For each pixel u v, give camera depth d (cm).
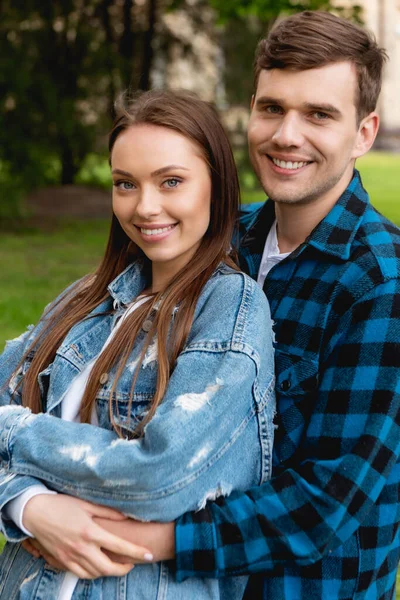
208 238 177
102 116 1266
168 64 1422
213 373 156
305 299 176
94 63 1236
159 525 154
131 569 158
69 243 1010
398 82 2492
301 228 189
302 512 154
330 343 169
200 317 167
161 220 169
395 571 186
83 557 152
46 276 794
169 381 159
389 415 159
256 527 154
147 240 171
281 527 154
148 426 151
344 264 174
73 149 1266
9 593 164
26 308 644
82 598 157
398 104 2511
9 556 171
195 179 169
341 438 161
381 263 169
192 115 170
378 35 2466
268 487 157
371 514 171
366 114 184
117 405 166
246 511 154
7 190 1127
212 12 1353
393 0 2452
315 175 180
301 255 180
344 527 156
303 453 168
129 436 163
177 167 166
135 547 152
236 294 166
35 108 1162
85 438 155
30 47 1197
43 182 1214
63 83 1236
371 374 161
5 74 1122
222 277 171
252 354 158
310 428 166
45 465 157
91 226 1169
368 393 161
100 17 1315
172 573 158
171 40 1391
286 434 171
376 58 180
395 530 176
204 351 159
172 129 167
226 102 1406
